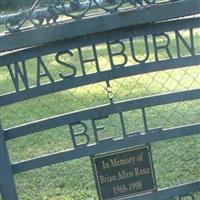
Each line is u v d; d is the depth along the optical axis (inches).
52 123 313.3
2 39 296.8
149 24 309.0
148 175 326.0
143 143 323.3
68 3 305.7
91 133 493.7
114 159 321.7
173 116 519.2
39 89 307.3
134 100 318.3
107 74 311.1
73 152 318.0
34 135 513.3
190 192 333.1
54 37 300.4
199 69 611.8
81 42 305.1
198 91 321.7
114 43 308.7
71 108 585.9
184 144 456.4
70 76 308.3
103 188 323.3
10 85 657.6
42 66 307.6
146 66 313.4
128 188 325.4
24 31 297.7
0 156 310.3
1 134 308.0
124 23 303.0
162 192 329.4
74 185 422.9
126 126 509.0
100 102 587.5
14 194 315.0
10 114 584.7
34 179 438.0
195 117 514.0
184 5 305.4
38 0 298.2
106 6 308.2
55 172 443.2
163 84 609.6
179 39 319.0
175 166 427.5
